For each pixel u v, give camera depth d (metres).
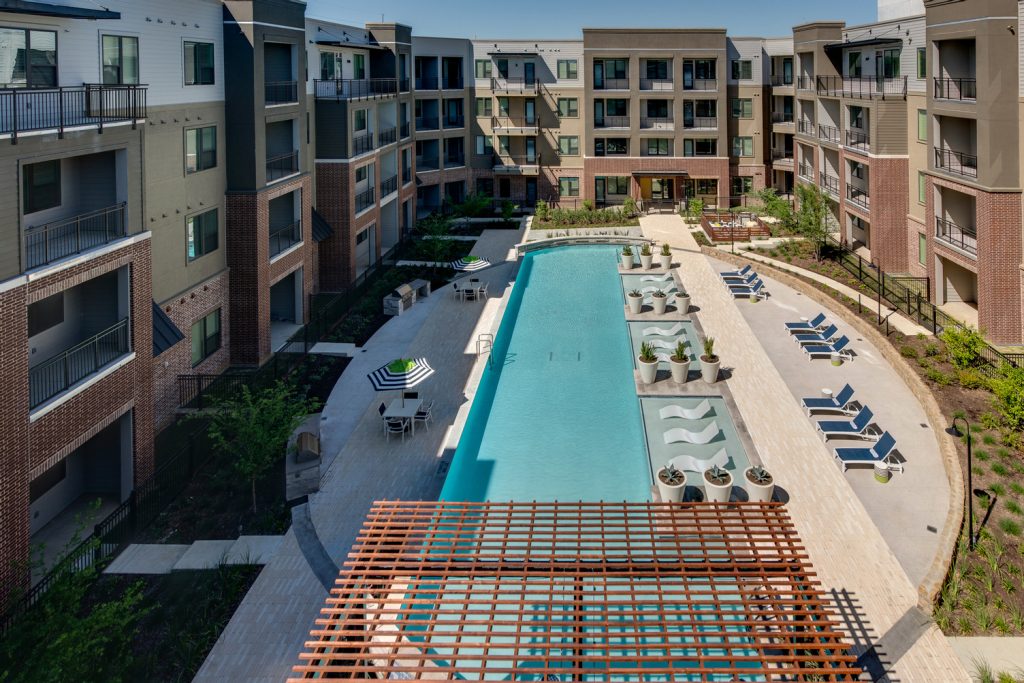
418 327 33.41
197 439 21.81
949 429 16.31
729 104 58.75
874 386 24.64
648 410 23.47
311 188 37.19
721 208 57.31
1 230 15.05
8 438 15.06
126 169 19.59
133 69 22.72
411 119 51.94
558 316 34.38
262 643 14.05
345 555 16.83
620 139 58.75
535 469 20.59
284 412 19.70
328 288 38.66
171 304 24.81
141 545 17.59
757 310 33.19
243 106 28.19
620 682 12.05
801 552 15.98
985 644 13.45
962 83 32.19
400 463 21.08
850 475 19.20
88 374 17.97
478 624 11.02
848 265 39.06
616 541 13.13
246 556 16.80
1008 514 17.17
